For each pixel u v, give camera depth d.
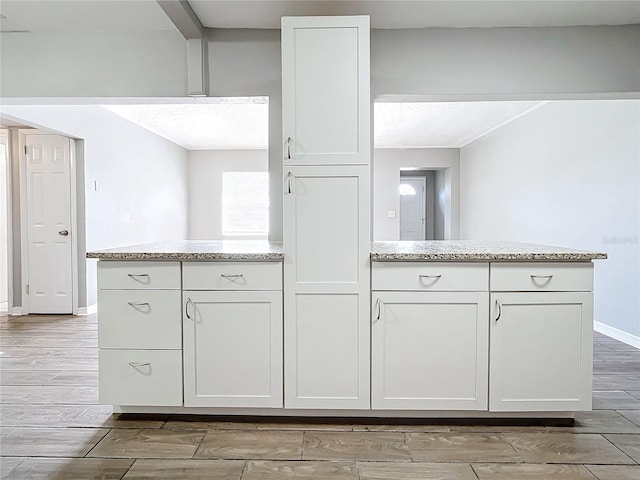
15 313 4.83
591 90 2.94
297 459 1.93
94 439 2.09
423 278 2.20
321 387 2.25
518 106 5.18
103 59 3.00
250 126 6.24
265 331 2.24
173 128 6.39
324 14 2.75
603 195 4.05
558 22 2.87
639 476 1.80
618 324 3.87
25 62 3.01
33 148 4.72
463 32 2.95
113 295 2.25
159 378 2.27
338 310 2.23
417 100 3.13
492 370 2.19
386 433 2.16
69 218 4.77
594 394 2.63
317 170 2.22
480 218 7.18
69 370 3.05
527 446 2.04
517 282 2.17
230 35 2.96
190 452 1.98
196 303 2.24
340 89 2.22
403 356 2.22
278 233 3.01
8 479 1.78
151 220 6.62
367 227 2.21
